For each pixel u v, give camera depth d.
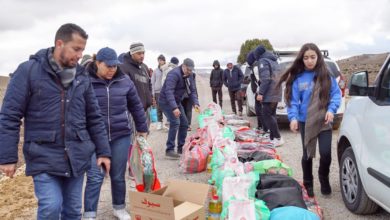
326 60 9.45
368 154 4.12
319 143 4.95
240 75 13.38
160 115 11.17
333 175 6.20
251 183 4.04
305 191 4.89
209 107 7.91
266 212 3.64
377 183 3.86
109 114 4.28
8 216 4.95
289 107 4.96
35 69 3.05
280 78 5.12
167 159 7.51
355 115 4.64
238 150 6.23
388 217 4.50
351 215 4.59
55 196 3.09
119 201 4.57
